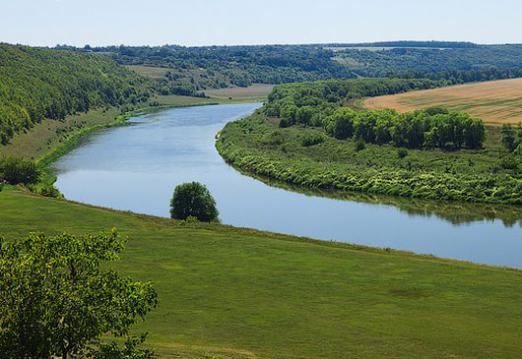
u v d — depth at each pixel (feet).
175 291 150.00
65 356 73.77
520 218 268.21
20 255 76.79
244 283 156.46
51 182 343.87
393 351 114.32
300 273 164.45
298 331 124.67
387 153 400.67
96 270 78.43
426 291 150.00
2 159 321.11
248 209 292.61
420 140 413.59
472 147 395.55
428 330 125.08
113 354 77.87
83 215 230.89
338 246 200.95
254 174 380.99
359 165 377.30
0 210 233.96
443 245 230.07
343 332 124.16
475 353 113.60
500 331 124.57
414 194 315.78
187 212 253.24
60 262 76.59
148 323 128.88
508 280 158.81
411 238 240.32
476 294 147.64
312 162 388.37
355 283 156.46
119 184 344.90
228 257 179.01
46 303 71.26
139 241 195.93
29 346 71.26
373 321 130.41
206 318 132.05
